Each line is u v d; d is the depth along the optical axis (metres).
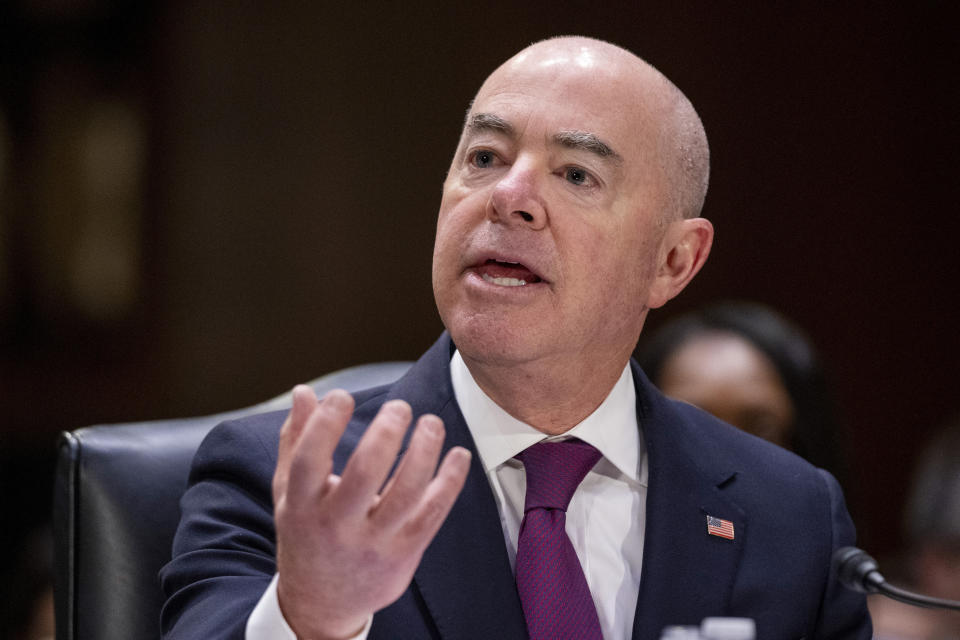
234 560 4.94
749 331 8.70
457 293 5.13
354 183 19.22
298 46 19.31
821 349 18.69
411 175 19.17
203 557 4.97
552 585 5.04
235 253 19.52
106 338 19.98
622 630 5.33
